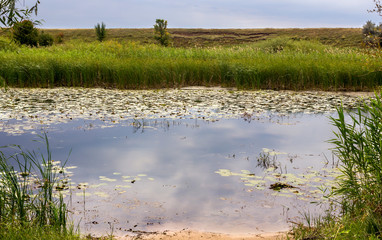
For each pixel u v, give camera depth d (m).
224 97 12.01
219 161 5.47
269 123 8.16
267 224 3.47
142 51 20.73
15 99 10.82
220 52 20.11
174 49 22.05
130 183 4.54
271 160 5.53
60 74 14.13
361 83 13.59
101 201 3.97
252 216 3.66
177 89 13.92
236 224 3.47
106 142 6.43
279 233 3.24
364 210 3.31
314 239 2.89
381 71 13.29
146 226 3.41
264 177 4.81
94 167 5.10
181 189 4.38
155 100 11.24
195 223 3.49
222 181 4.66
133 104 10.45
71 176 4.72
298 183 4.58
